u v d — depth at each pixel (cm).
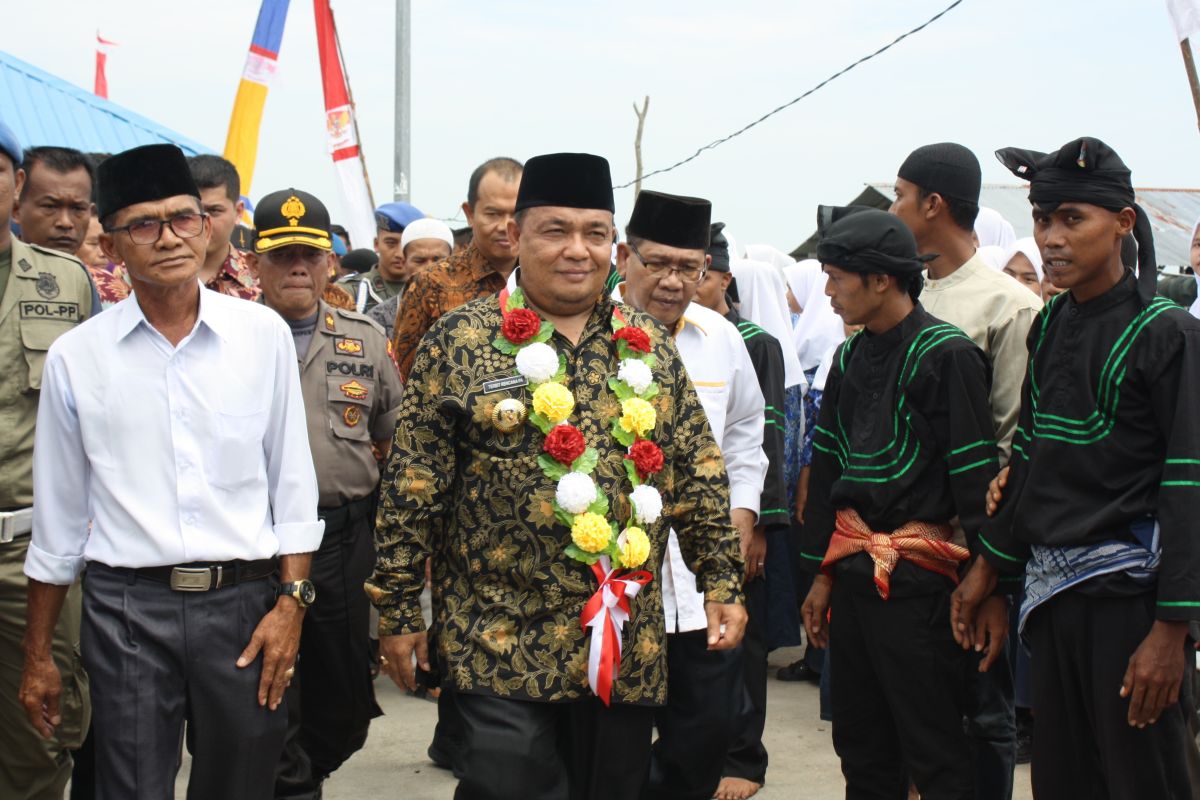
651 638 334
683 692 399
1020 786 512
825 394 417
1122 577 332
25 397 392
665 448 339
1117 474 335
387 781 529
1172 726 335
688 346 437
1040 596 348
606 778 335
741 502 445
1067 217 339
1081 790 354
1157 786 335
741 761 507
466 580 327
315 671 455
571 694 318
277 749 348
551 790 320
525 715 317
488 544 320
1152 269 338
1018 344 423
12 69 977
